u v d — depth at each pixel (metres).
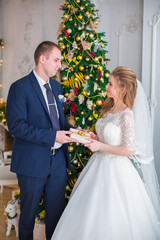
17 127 1.78
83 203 1.71
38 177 1.86
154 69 2.73
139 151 1.86
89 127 2.52
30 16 4.25
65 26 2.36
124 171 1.76
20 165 1.87
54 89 2.12
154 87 2.75
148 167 1.94
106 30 3.55
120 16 3.33
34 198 1.91
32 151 1.87
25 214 1.94
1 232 2.62
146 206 1.74
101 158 1.86
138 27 3.09
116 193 1.67
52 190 2.01
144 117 1.90
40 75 1.97
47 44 1.90
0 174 3.09
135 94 1.83
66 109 2.43
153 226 1.72
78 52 2.38
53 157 1.97
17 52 4.78
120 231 1.57
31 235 2.01
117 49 3.43
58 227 1.73
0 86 5.74
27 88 1.86
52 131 1.80
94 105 2.42
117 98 1.86
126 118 1.70
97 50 2.43
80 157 2.53
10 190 3.95
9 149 5.22
